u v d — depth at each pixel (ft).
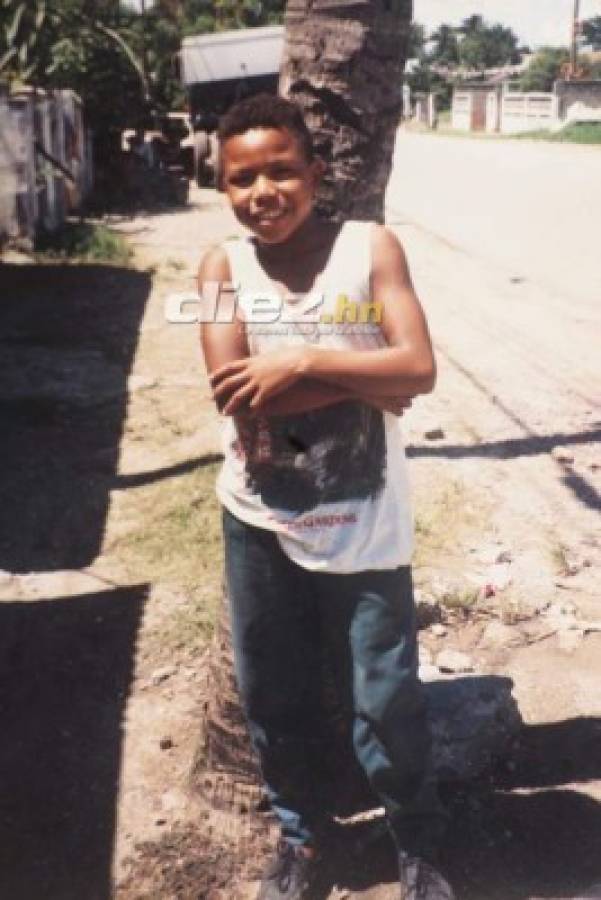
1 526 16.28
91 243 41.65
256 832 9.16
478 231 48.60
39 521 16.48
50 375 24.63
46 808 9.86
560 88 153.58
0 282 35.70
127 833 9.46
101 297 33.63
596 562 15.08
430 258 40.81
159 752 10.65
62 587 14.21
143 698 11.60
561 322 30.19
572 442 20.11
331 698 8.70
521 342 27.76
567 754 10.61
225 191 6.72
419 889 7.99
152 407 22.26
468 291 34.45
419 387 6.64
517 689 11.86
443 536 15.87
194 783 9.68
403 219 52.95
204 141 68.03
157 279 36.70
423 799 7.84
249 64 71.87
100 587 14.20
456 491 17.57
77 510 16.88
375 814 9.47
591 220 52.47
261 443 6.86
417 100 216.13
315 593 7.55
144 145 70.33
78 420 21.45
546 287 35.24
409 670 7.34
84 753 10.67
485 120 178.29
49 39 55.42
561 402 22.62
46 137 45.91
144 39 67.15
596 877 8.91
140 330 29.27
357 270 6.62
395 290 6.63
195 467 18.60
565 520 16.56
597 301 33.14
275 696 7.82
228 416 6.82
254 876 8.98
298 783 8.28
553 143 127.03
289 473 6.89
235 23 98.37
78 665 12.26
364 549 6.99
